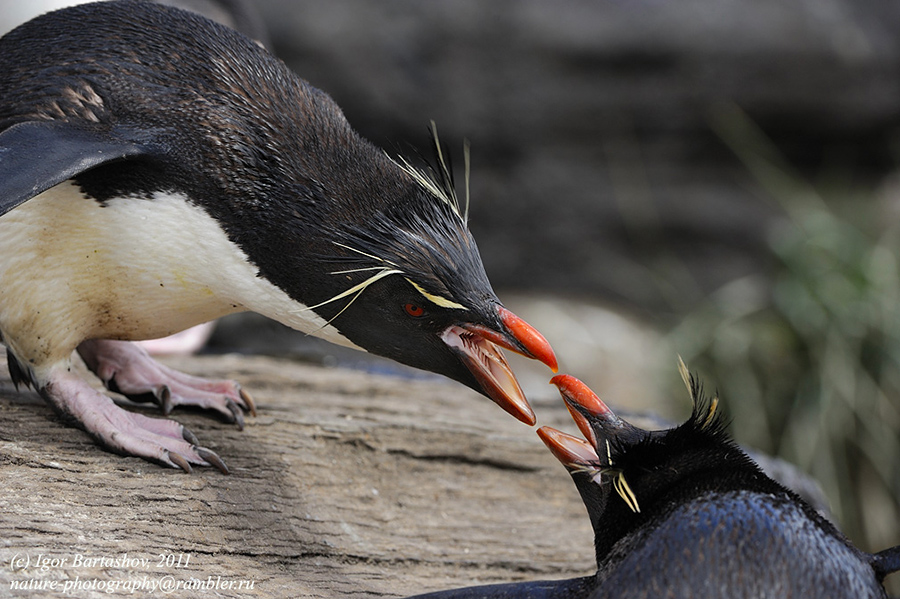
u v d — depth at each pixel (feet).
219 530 20.63
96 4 21.04
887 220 53.98
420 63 59.98
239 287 20.39
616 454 17.93
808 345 47.37
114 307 20.76
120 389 23.99
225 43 20.77
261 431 24.68
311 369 32.35
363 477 25.00
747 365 48.42
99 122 19.20
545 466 27.63
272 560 20.70
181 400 24.23
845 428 45.21
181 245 19.81
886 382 45.68
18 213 18.99
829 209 57.36
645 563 15.03
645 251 62.44
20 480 19.79
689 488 16.39
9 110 19.38
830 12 60.23
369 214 19.71
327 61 59.21
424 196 20.18
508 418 29.78
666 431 18.57
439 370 20.49
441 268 19.49
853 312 47.09
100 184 19.20
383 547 22.76
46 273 19.71
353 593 20.44
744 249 61.67
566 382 19.21
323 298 20.11
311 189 19.75
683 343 51.19
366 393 30.27
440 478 26.22
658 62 59.93
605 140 61.52
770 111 60.95
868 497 44.75
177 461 21.53
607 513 17.57
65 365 21.54
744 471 16.65
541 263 62.49
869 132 61.87
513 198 61.82
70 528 18.84
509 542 24.66
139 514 20.04
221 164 19.52
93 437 21.53
